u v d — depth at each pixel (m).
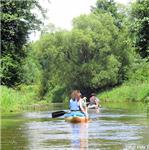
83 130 20.12
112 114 31.09
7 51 45.62
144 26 41.41
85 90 70.25
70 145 15.08
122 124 22.89
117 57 69.75
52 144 15.41
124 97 60.62
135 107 40.75
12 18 43.69
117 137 17.14
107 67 68.06
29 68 75.69
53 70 70.88
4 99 34.66
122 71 69.69
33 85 73.62
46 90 71.62
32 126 22.48
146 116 28.47
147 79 64.88
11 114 32.09
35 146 14.96
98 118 27.42
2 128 21.41
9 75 45.47
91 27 69.31
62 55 69.56
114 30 70.06
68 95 69.12
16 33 45.66
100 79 67.75
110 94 63.62
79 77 69.38
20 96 38.91
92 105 39.41
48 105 51.00
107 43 68.62
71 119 24.94
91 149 14.09
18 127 21.92
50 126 22.47
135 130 19.77
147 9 41.62
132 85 63.66
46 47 70.00
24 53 47.53
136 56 69.44
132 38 43.81
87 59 69.00
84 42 67.75
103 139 16.55
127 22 43.19
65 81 70.31
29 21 45.72
